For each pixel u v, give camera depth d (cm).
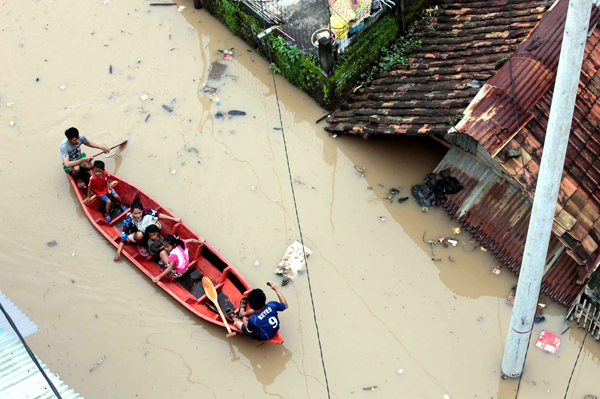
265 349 823
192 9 1338
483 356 798
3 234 960
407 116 963
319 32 1079
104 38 1288
